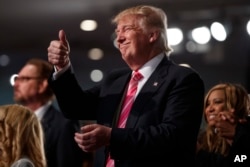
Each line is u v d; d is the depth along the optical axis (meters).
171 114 4.04
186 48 16.05
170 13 12.59
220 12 12.69
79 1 12.62
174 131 3.95
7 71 18.77
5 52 17.41
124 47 4.34
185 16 12.88
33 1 12.55
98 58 18.16
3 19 14.11
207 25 13.08
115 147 3.88
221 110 5.00
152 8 4.42
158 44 4.38
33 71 6.59
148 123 4.09
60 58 4.30
